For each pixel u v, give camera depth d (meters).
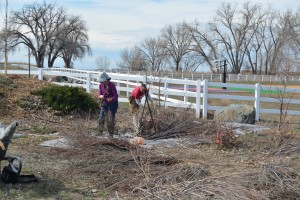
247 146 10.97
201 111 18.00
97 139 9.52
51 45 75.62
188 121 12.45
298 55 58.81
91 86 20.52
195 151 10.12
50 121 13.98
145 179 7.31
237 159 9.49
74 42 77.44
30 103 14.89
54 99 15.20
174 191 6.80
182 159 8.94
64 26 77.56
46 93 15.50
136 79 20.11
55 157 9.26
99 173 8.00
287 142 10.74
